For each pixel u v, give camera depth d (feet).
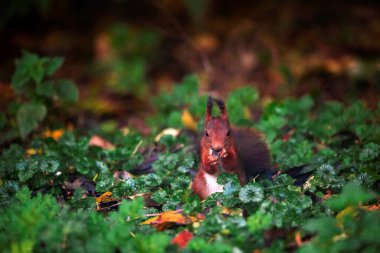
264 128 35.14
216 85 52.29
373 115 34.01
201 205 24.63
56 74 55.88
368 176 25.81
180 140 32.65
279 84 50.96
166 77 55.52
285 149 32.50
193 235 22.49
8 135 34.78
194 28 59.82
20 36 59.00
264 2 62.69
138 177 27.07
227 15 62.08
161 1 62.13
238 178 26.71
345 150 30.55
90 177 28.76
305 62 53.21
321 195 25.40
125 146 33.35
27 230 20.88
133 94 52.95
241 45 55.77
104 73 55.52
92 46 59.11
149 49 57.31
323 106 40.27
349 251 19.21
